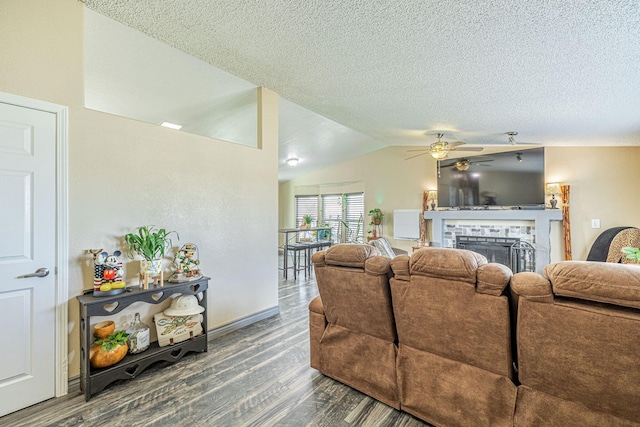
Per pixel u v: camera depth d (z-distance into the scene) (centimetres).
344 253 193
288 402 188
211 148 292
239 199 317
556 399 132
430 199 617
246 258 324
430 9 161
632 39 162
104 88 306
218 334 293
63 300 198
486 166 527
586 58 186
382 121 397
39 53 190
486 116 325
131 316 238
